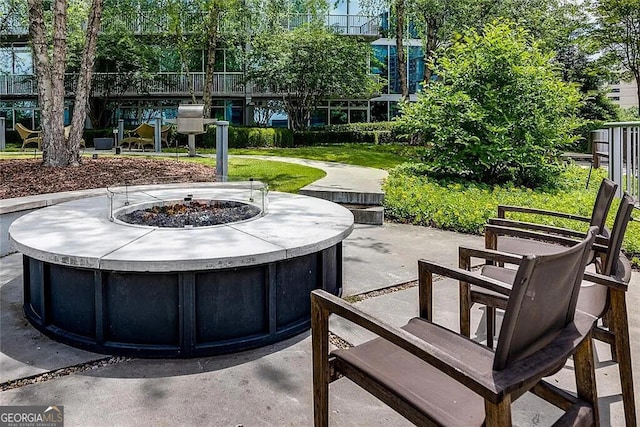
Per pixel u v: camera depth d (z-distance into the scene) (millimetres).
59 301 2561
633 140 5863
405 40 17172
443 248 4570
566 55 20250
